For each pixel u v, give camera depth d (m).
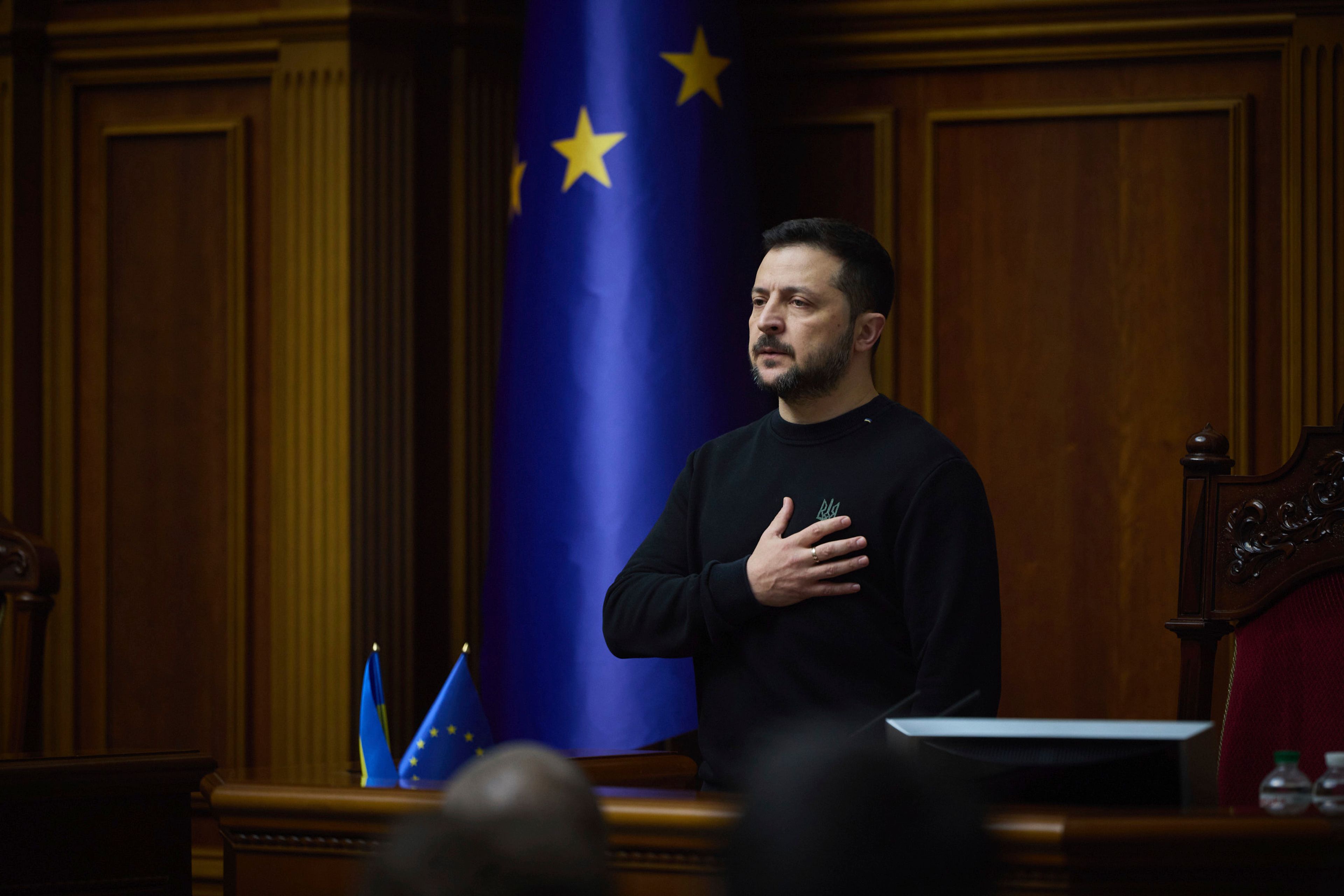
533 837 1.51
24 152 9.57
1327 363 7.93
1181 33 8.24
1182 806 3.34
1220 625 5.52
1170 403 8.34
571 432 7.74
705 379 7.70
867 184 8.88
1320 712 5.20
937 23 8.63
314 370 8.95
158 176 9.49
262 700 9.22
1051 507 8.54
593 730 7.57
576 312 7.80
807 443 4.91
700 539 5.07
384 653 8.94
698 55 7.99
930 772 1.46
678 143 7.87
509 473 7.92
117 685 9.48
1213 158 8.28
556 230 7.92
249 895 4.00
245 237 9.27
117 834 5.10
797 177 9.00
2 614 6.77
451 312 9.27
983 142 8.68
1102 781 3.40
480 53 9.23
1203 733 3.38
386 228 9.03
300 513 8.95
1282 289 8.10
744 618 4.64
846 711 4.55
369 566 8.93
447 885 1.49
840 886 1.34
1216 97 8.26
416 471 9.14
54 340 9.65
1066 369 8.52
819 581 4.60
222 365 9.38
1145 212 8.39
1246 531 5.53
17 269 9.55
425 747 4.33
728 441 5.25
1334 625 5.27
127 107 9.58
